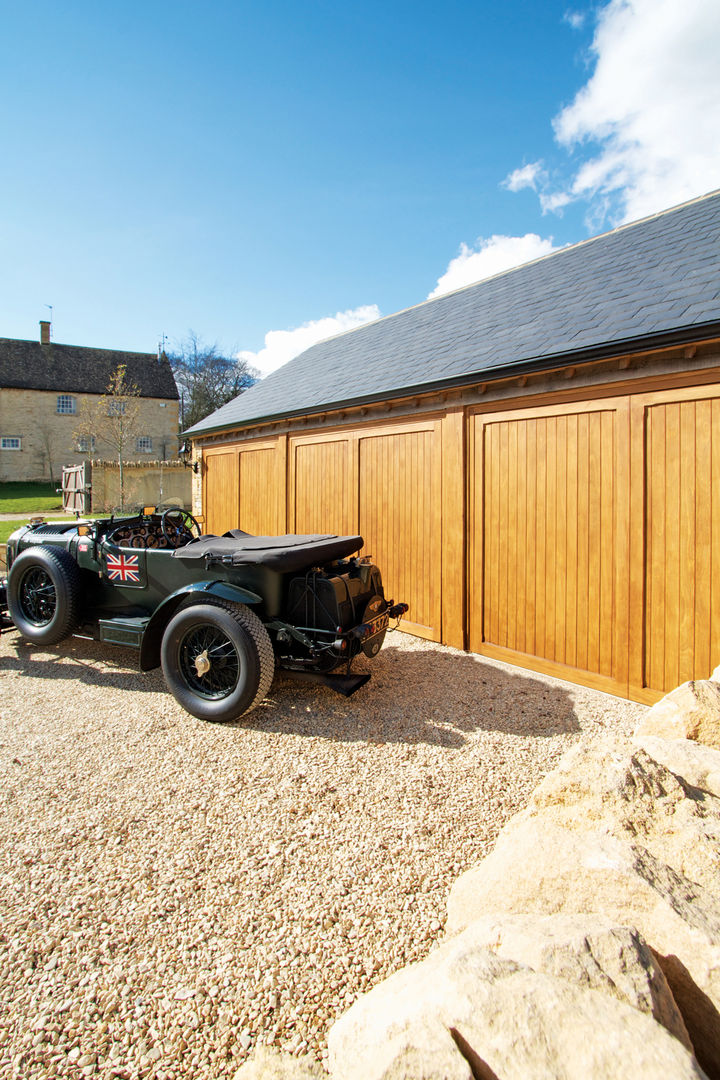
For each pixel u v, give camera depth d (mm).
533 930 1497
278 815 2852
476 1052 1155
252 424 8609
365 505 7008
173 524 5668
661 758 2334
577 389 4723
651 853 1791
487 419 5496
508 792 3057
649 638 4293
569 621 4824
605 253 7043
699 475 4012
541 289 7004
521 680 4875
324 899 2273
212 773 3275
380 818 2824
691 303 4195
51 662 5355
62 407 33281
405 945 2037
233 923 2150
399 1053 1153
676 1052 1056
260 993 1849
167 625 4406
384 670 5129
